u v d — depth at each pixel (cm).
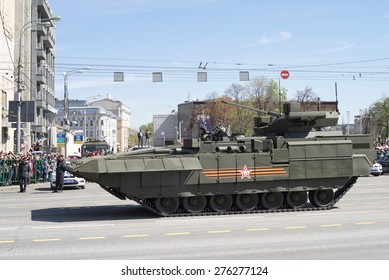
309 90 6619
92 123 13562
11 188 2888
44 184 3331
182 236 1159
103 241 1108
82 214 1606
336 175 1606
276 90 7225
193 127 8350
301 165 1584
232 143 1584
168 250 998
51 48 6962
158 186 1498
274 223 1341
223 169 1534
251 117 6831
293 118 1652
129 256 945
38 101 5778
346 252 967
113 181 1474
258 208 1600
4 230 1275
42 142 5638
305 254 951
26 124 5034
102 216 1549
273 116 1867
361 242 1070
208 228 1271
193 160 1514
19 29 4925
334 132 1709
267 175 1559
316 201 1634
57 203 1984
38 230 1272
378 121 7756
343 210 1611
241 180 1541
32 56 5697
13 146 4294
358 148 1673
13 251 1002
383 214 1509
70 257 940
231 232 1207
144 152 1535
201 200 1551
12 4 4259
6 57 4034
